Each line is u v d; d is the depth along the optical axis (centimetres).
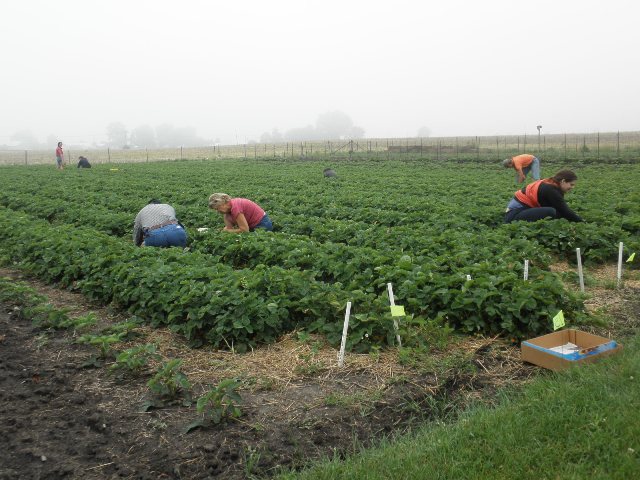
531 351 686
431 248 1125
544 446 483
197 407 555
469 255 1044
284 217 1546
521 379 660
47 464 501
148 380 671
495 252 1113
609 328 801
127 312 918
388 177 2872
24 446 529
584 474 444
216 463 501
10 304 970
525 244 1120
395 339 749
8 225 1493
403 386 644
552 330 766
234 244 1196
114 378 681
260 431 553
